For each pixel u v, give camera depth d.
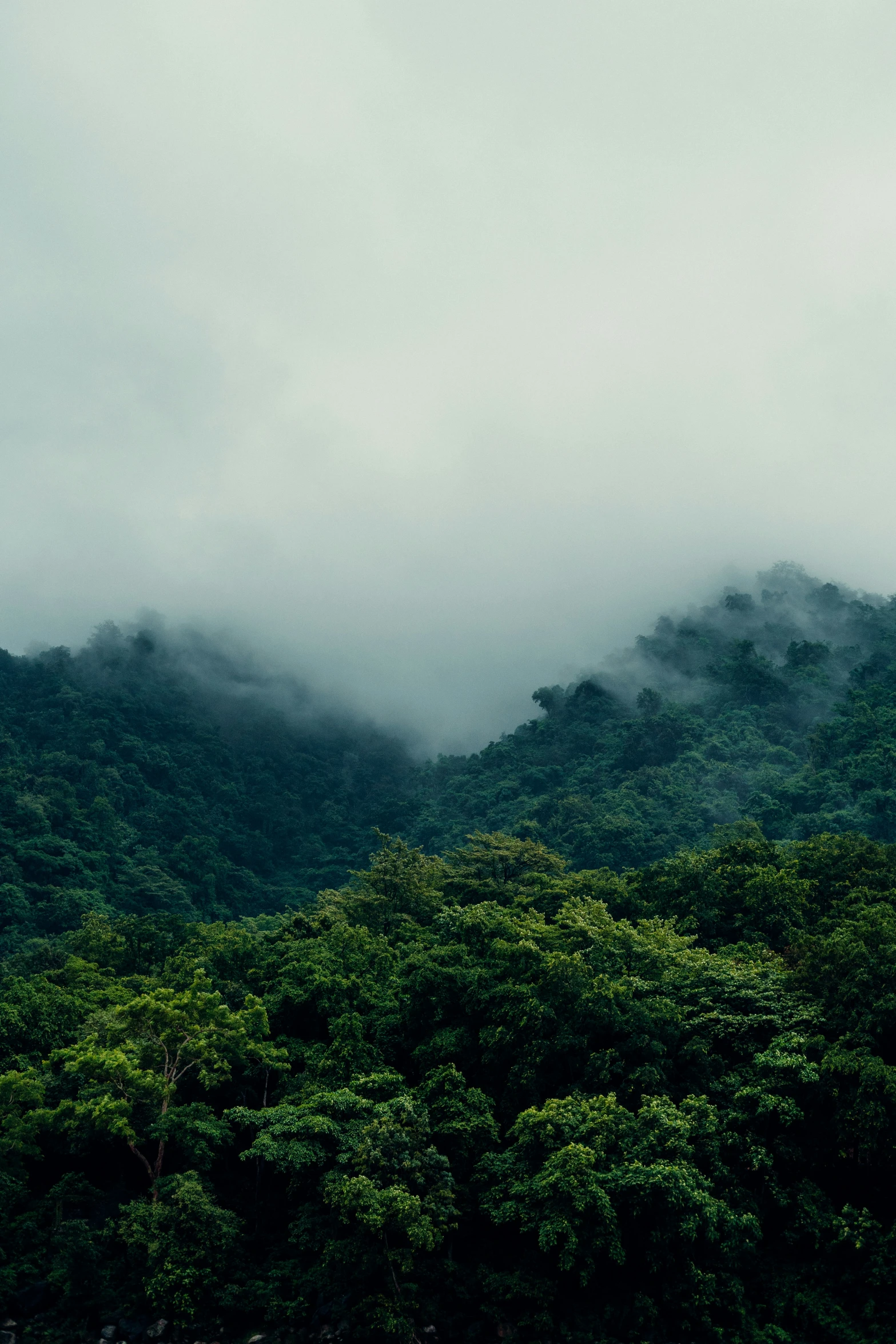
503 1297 37.44
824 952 44.06
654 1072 41.56
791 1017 43.03
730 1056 44.41
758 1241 39.12
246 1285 38.94
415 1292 37.75
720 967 47.62
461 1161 40.34
